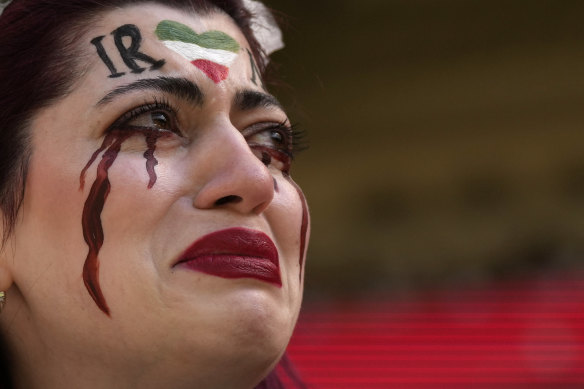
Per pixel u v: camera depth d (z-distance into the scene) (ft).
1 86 4.69
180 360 4.30
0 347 4.82
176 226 4.36
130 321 4.29
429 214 23.27
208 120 4.71
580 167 21.56
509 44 22.49
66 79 4.61
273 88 6.60
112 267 4.31
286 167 5.24
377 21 23.50
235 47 5.05
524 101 22.41
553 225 21.40
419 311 17.80
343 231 24.26
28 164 4.53
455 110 23.31
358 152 24.53
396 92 23.99
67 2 4.81
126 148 4.49
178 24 4.90
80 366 4.53
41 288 4.45
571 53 21.90
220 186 4.39
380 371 14.56
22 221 4.52
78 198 4.39
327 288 23.45
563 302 16.46
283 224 4.84
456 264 22.45
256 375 4.46
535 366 14.16
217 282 4.30
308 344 16.25
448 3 22.65
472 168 22.95
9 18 4.82
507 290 18.19
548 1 21.90
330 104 24.64
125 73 4.61
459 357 14.70
